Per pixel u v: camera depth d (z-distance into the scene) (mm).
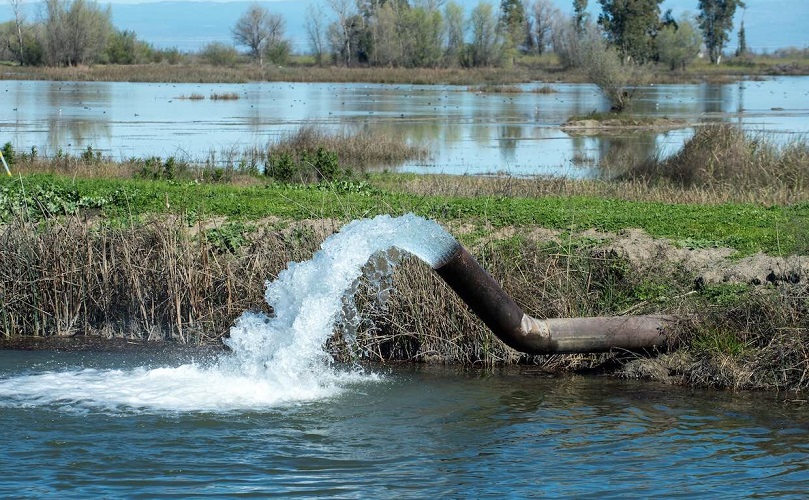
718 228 13805
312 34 130125
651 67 97812
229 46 124125
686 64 121250
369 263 11859
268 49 124625
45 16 112812
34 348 12070
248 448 8688
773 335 10859
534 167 29938
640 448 8859
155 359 11555
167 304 12586
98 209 15680
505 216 14375
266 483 7930
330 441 8922
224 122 45406
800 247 12414
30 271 12836
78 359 11539
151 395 10055
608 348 11000
